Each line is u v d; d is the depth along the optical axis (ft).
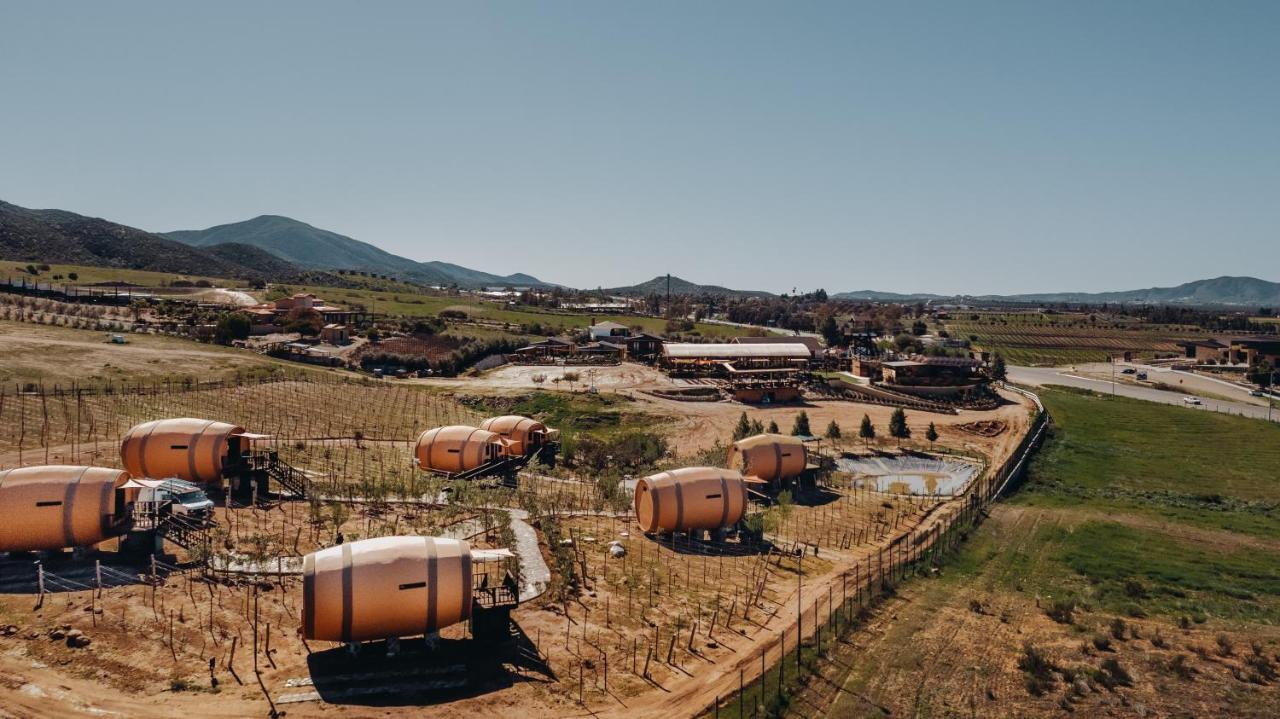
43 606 109.40
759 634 124.98
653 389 418.31
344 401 316.60
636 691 103.81
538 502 187.42
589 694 101.71
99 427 225.56
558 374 466.70
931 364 481.87
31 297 495.00
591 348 564.71
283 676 98.63
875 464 288.51
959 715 100.27
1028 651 117.70
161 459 166.40
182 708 89.25
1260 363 583.58
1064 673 112.37
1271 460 304.30
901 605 141.38
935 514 216.54
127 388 280.92
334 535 148.56
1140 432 354.13
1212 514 223.51
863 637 125.29
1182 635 130.00
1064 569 168.25
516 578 123.95
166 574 124.26
